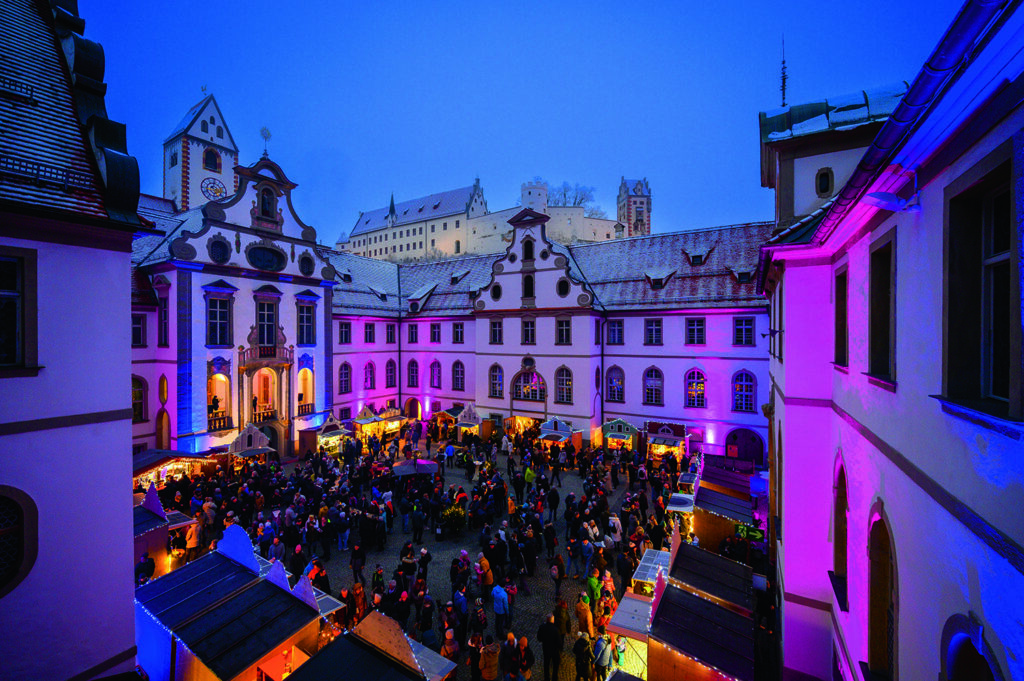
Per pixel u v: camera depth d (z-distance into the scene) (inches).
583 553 646.5
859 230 309.0
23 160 335.0
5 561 313.7
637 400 1258.6
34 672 319.9
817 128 513.7
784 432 417.4
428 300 1632.6
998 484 138.4
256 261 1141.1
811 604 402.0
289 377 1203.2
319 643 418.3
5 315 317.7
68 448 336.2
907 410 217.9
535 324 1320.1
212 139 1877.5
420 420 1491.1
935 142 179.3
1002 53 123.6
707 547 723.4
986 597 143.9
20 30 397.4
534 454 1035.3
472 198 4084.6
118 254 364.2
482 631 471.8
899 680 222.8
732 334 1139.9
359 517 761.6
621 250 1400.1
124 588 360.8
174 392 1008.9
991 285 168.9
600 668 434.6
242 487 805.2
